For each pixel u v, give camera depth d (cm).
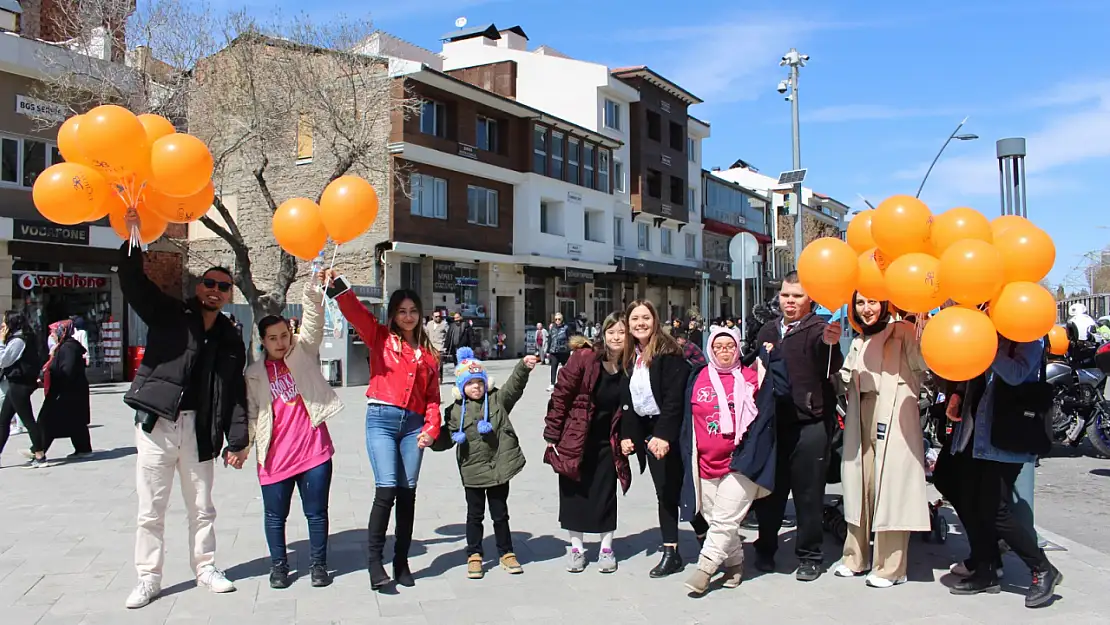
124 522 673
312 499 516
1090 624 452
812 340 525
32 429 945
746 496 508
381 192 2761
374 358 526
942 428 549
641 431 548
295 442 513
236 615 464
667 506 549
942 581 532
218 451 502
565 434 545
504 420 552
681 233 4634
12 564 555
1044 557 484
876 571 523
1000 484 482
